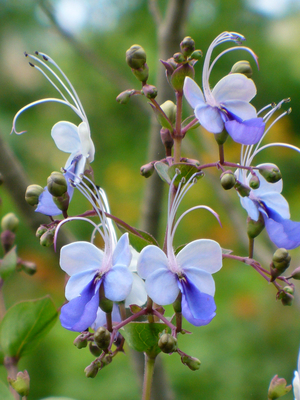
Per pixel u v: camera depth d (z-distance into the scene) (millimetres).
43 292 792
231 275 751
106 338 363
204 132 774
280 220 393
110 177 879
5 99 882
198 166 385
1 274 427
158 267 365
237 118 384
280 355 683
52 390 658
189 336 674
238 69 396
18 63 901
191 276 366
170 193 373
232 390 647
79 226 800
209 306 361
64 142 391
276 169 383
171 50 499
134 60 385
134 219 859
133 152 898
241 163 396
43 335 412
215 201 841
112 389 640
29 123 871
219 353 666
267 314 708
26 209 478
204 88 385
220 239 816
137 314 377
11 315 409
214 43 388
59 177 377
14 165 475
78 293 366
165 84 498
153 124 497
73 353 676
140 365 465
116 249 368
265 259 600
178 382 644
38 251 794
